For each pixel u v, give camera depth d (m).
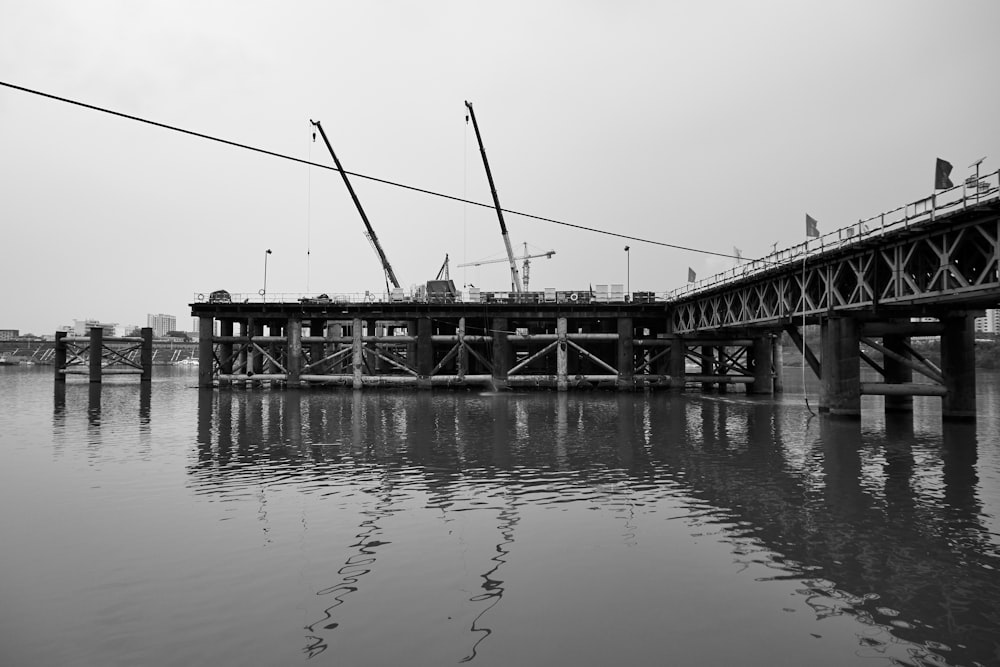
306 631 9.00
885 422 35.06
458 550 12.61
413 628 9.09
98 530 14.11
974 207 23.00
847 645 8.56
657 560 11.98
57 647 8.55
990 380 85.69
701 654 8.30
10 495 17.58
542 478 19.81
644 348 73.19
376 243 94.81
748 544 12.98
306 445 27.05
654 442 27.72
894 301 29.38
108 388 72.38
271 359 68.88
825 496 17.22
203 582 10.94
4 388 72.62
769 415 39.16
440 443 27.59
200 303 67.94
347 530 14.06
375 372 79.44
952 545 12.84
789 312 40.81
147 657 8.27
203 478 19.92
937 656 8.26
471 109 92.06
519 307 64.94
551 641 8.66
